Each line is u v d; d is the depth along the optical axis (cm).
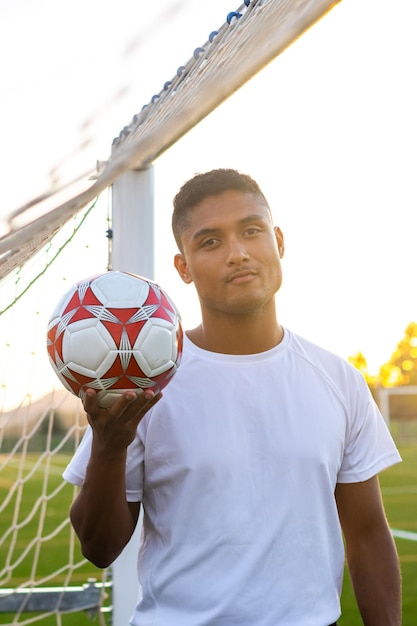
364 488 208
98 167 185
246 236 193
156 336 181
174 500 192
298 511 190
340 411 203
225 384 198
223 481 189
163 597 190
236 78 150
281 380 201
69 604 360
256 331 202
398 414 3569
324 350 213
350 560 215
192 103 152
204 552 186
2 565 804
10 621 590
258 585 185
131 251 335
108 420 171
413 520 1104
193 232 195
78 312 181
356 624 567
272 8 159
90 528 189
